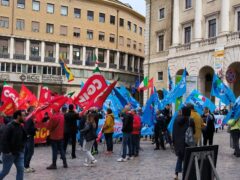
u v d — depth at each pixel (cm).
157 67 4512
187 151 662
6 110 1519
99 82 1585
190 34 3988
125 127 1362
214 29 3681
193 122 998
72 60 6022
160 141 1720
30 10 5688
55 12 5894
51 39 5831
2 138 856
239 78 3556
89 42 6209
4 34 5469
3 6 5491
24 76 5425
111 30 6488
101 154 1553
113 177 1069
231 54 3328
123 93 2067
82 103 1594
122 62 6725
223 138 2164
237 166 1255
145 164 1300
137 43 7150
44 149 1692
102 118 1894
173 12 4191
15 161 882
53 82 5756
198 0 3819
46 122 1759
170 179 1047
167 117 1725
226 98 1980
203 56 3662
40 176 1074
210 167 681
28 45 5656
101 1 6303
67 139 1362
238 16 3422
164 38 4434
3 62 5475
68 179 1036
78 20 6103
